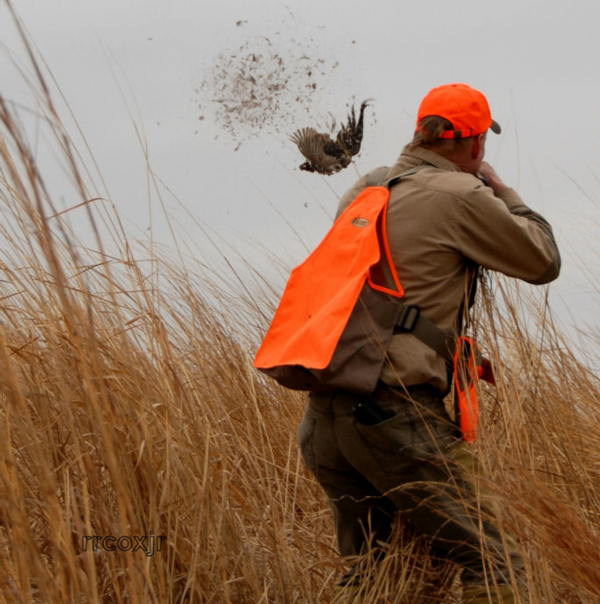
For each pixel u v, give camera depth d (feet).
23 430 27.68
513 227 31.76
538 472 35.42
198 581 32.78
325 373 30.94
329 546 40.57
